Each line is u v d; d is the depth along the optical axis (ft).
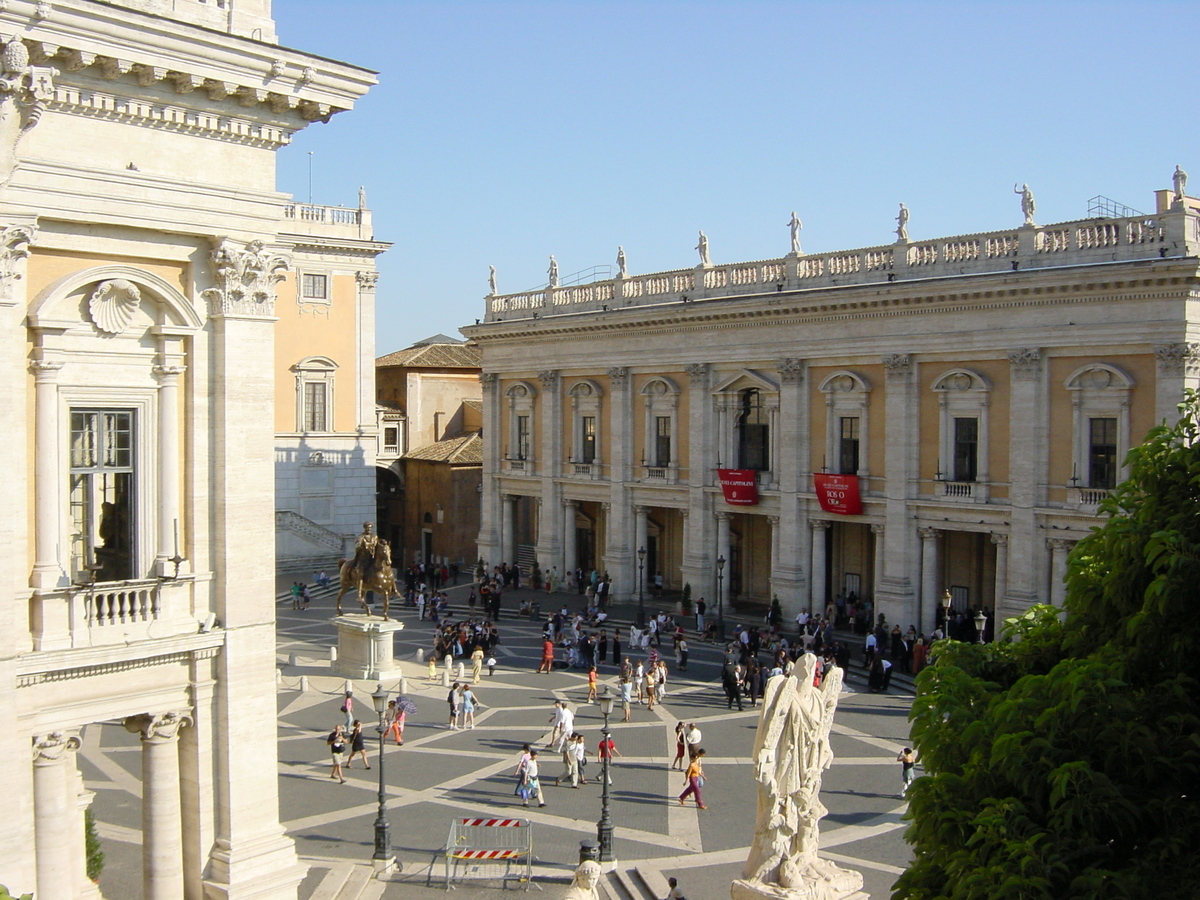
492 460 234.58
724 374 190.19
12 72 56.18
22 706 60.34
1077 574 60.54
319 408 237.04
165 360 66.18
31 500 61.36
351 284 239.91
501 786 108.68
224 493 67.82
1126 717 49.55
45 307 60.75
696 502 193.57
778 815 65.87
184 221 65.26
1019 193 151.64
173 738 67.31
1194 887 45.27
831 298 168.76
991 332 153.58
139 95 62.85
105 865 86.33
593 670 141.08
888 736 124.57
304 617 194.90
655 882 86.28
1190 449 56.13
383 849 89.35
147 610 65.36
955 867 50.19
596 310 211.41
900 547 164.55
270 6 70.08
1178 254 134.62
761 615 188.75
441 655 162.61
